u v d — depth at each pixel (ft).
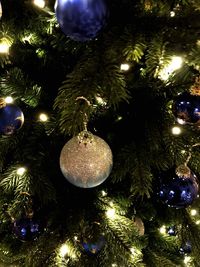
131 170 1.44
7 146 1.61
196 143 1.50
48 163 1.65
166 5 1.38
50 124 1.51
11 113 1.35
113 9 1.41
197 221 1.85
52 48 1.69
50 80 1.75
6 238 1.86
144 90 1.57
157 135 1.48
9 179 1.54
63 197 1.72
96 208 1.66
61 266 1.51
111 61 1.26
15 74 1.57
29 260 1.53
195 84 1.28
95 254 1.55
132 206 1.86
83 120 1.15
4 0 1.50
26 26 1.53
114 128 1.68
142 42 1.26
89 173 1.27
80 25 1.10
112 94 1.18
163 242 2.02
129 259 1.47
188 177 1.41
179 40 1.23
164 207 1.93
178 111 1.31
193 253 1.62
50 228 1.62
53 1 1.54
